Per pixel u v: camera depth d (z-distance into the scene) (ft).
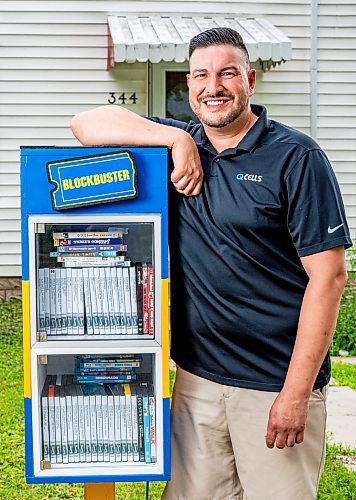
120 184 10.11
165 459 10.55
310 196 10.18
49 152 10.07
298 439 10.28
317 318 10.17
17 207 30.89
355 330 27.20
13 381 22.93
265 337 10.59
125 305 10.66
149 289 10.64
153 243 10.36
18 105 30.86
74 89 30.99
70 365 11.19
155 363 10.46
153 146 10.30
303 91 31.68
